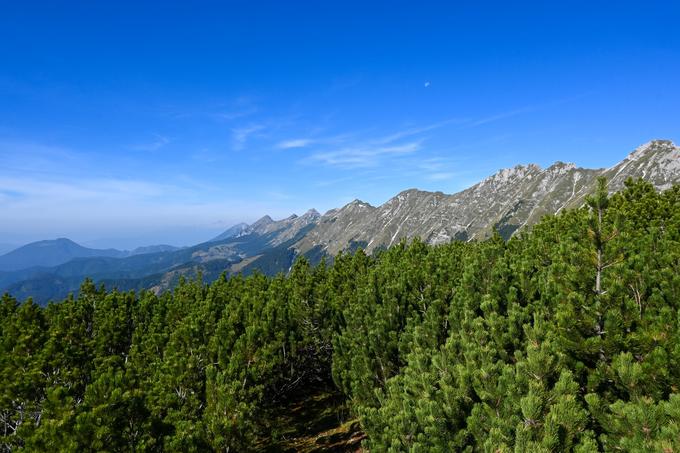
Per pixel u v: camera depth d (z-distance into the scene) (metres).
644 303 10.07
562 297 10.71
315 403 23.12
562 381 7.49
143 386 14.07
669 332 8.35
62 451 9.26
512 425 7.56
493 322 10.64
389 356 15.65
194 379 15.60
